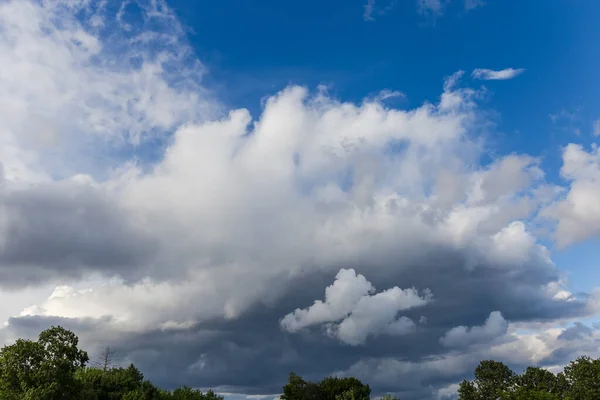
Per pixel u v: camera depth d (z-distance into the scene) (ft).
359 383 392.68
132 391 284.41
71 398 223.92
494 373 311.88
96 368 312.50
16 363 212.43
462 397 318.24
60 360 218.79
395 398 281.95
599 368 235.61
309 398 379.14
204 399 344.28
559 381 261.24
